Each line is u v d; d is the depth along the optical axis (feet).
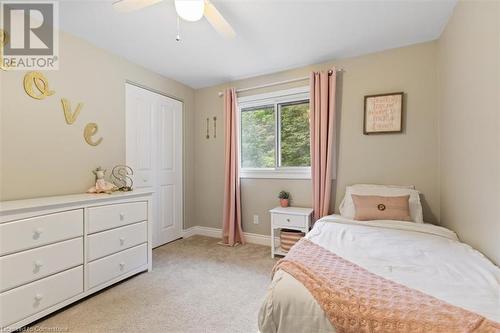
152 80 9.94
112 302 5.93
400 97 7.99
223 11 6.13
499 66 4.04
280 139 10.37
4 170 5.82
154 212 10.03
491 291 3.12
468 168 5.30
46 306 5.21
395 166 8.18
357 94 8.70
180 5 4.65
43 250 5.19
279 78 10.09
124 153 8.74
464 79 5.46
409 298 2.91
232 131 10.68
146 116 9.71
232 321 5.22
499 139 4.06
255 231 10.73
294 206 9.87
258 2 5.79
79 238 5.86
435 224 7.64
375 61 8.42
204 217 12.06
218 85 11.56
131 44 7.82
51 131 6.70
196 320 5.25
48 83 6.63
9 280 4.69
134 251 7.25
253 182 10.78
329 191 8.72
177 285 6.82
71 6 5.93
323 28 6.96
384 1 5.80
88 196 6.59
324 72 8.79
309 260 4.11
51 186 6.68
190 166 12.01
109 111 8.24
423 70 7.78
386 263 4.08
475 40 4.89
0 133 5.77
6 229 4.67
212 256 9.09
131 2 4.85
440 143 7.46
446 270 3.80
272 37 7.44
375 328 2.59
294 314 3.06
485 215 4.56
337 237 5.58
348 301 2.89
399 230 6.23
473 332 2.28
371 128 8.38
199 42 7.73
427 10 6.15
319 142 8.94
